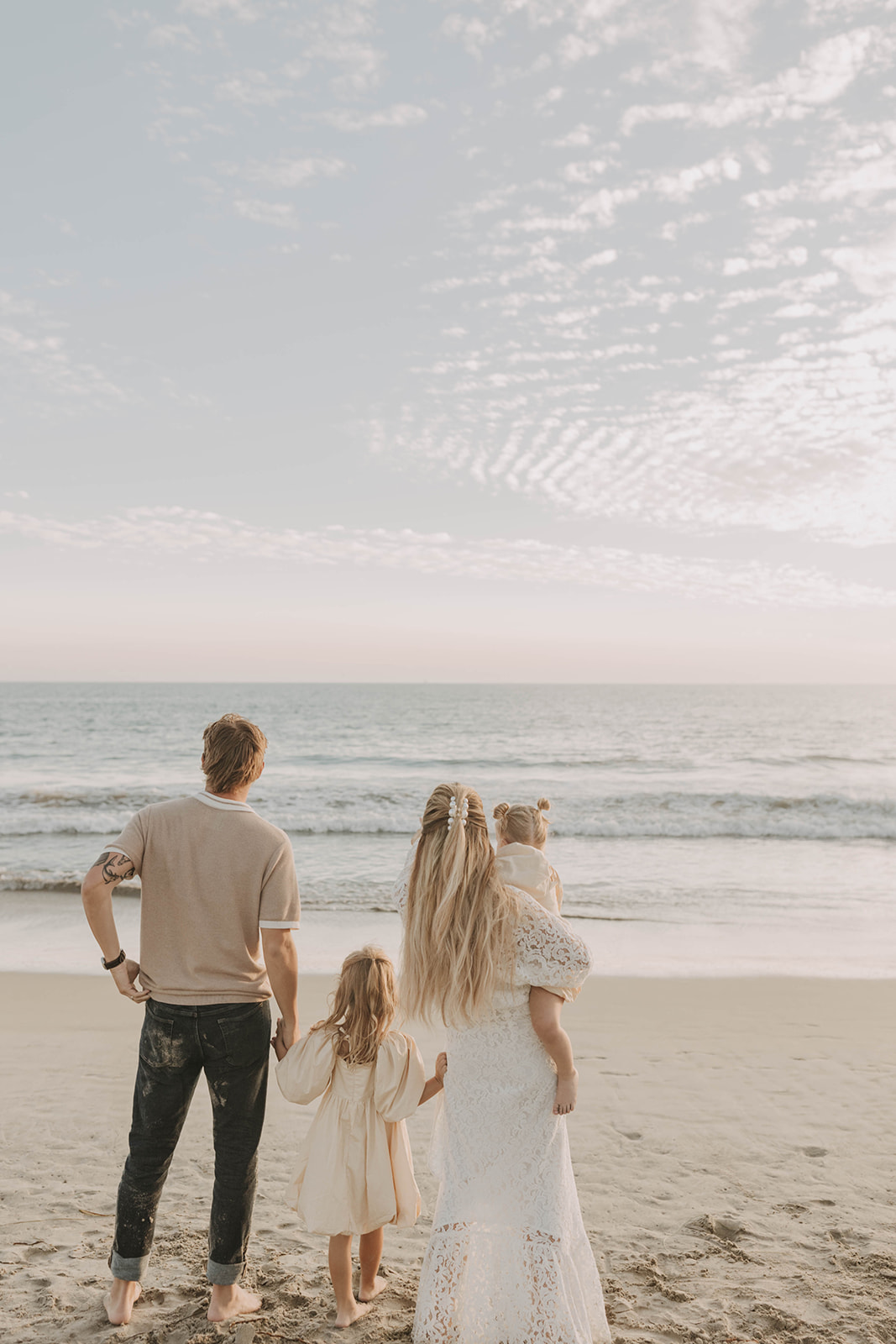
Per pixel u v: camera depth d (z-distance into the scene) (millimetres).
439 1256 2430
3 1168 3857
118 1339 2525
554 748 36969
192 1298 2781
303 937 8391
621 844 14633
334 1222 2578
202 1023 2564
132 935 8641
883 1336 2580
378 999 2666
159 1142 2631
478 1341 2346
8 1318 2648
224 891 2566
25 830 15391
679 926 9133
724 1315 2701
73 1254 3094
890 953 8031
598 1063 5312
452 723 51750
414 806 17938
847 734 44469
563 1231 2412
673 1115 4520
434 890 2498
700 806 17781
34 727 46594
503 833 2781
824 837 15445
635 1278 2949
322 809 17531
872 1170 3871
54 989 6801
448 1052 2602
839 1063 5312
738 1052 5512
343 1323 2631
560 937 2430
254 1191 2686
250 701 76188
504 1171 2424
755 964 7613
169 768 28781
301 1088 2631
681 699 86438
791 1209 3492
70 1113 4508
